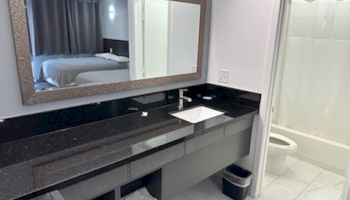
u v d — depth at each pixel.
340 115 2.73
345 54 2.59
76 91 1.53
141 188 1.73
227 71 2.22
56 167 1.12
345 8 2.52
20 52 1.28
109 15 1.61
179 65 2.12
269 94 2.01
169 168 1.56
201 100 2.29
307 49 2.84
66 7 1.42
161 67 1.99
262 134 2.12
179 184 1.67
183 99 2.19
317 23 2.71
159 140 1.44
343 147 2.64
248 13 1.98
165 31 1.95
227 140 1.95
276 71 1.99
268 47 1.92
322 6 2.65
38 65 1.36
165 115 1.88
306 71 2.89
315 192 2.37
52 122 1.47
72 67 1.50
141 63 1.86
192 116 2.04
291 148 2.55
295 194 2.33
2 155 1.22
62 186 1.03
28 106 1.37
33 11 1.30
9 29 1.24
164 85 2.05
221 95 2.31
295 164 2.88
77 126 1.58
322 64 2.76
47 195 1.00
